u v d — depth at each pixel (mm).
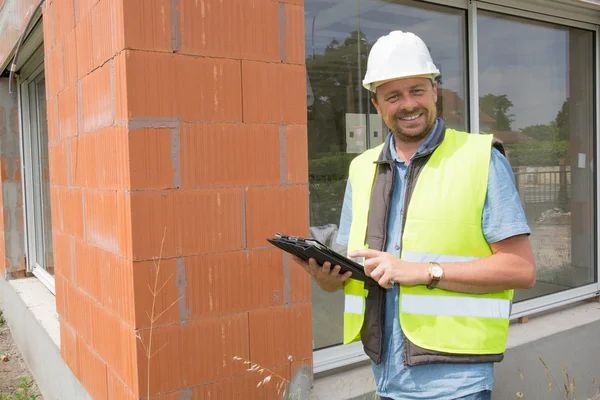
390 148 1911
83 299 2740
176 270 2131
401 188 1855
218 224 2215
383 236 1851
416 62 1717
